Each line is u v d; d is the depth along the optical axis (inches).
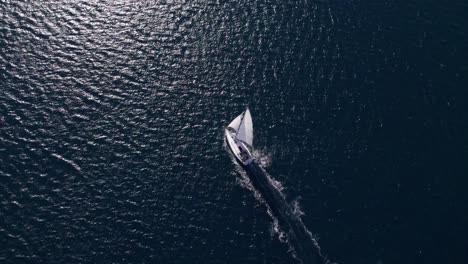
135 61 4104.3
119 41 4242.1
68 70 4023.1
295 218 3248.0
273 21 4404.5
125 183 3408.0
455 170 3459.6
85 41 4232.3
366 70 4028.1
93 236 3159.5
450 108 3782.0
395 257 3078.2
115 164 3499.0
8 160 3479.3
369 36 4281.5
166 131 3683.6
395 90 3895.2
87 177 3425.2
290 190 3380.9
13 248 3080.7
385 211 3277.6
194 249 3125.0
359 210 3282.5
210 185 3417.8
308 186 3398.1
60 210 3262.8
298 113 3777.1
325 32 4315.9
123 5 4527.6
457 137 3624.5
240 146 3550.7
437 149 3565.5
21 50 4143.7
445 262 3056.1
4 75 3964.1
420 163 3499.0
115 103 3831.2
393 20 4411.9
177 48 4200.3
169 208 3302.2
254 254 3102.9
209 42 4244.6
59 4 4515.3
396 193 3361.2
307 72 4025.6
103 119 3737.7
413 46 4197.8
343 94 3880.4
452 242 3134.8
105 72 4023.1
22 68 4020.7
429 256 3080.7
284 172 3464.6
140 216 3260.3
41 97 3846.0
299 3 4562.0
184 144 3617.1
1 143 3567.9
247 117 3489.2
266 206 3312.0
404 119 3727.9
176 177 3449.8
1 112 3737.7
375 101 3831.2
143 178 3437.5
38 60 4082.2
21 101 3811.5
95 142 3607.3
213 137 3659.0
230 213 3284.9
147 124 3718.0
